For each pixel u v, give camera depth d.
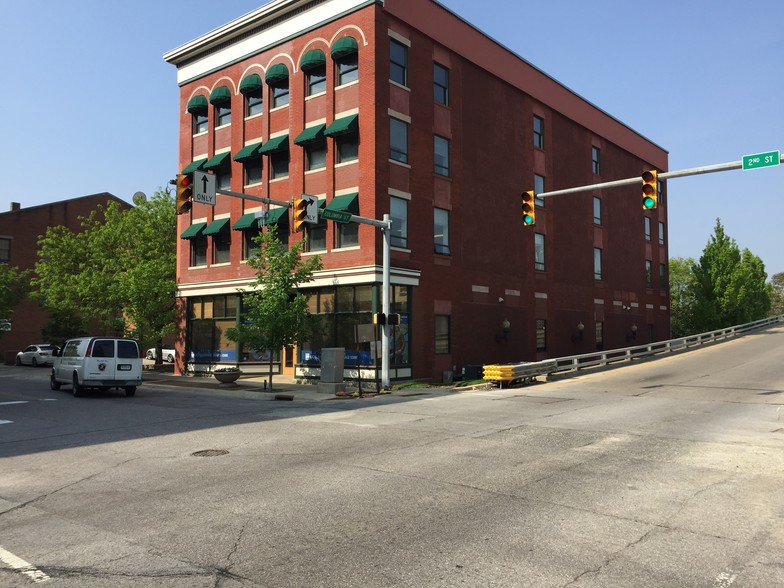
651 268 46.59
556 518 6.47
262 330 22.47
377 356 21.77
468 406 16.80
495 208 30.73
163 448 11.11
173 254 36.81
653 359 33.06
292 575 5.03
